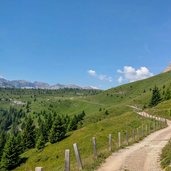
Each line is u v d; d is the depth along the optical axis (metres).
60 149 84.62
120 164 22.72
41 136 113.75
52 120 154.12
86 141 70.56
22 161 101.62
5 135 171.25
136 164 22.66
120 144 34.34
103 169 20.91
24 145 140.62
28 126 143.62
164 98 154.75
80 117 177.38
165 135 46.47
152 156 26.23
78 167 20.39
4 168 99.75
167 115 97.00
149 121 73.94
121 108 171.88
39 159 88.81
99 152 27.89
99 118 165.00
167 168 19.31
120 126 73.00
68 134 112.44
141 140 40.38
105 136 67.25
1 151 134.00
